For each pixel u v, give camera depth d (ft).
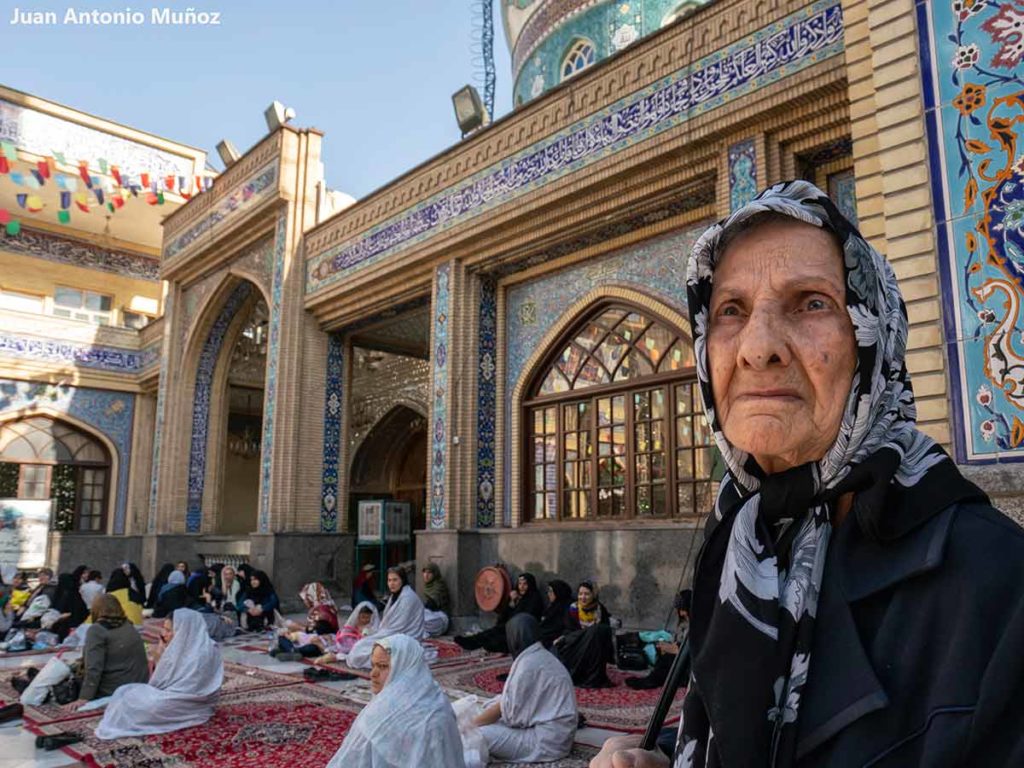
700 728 1.96
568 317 24.14
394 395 39.81
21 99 41.98
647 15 31.45
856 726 1.59
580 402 23.99
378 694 7.88
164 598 27.22
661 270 21.77
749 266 2.01
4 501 37.06
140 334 48.01
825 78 16.06
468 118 27.09
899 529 1.72
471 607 24.29
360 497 41.88
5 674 18.98
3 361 42.50
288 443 30.86
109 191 44.14
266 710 14.46
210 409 41.47
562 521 23.86
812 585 1.80
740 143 18.08
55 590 27.71
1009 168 10.03
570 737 11.28
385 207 28.53
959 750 1.44
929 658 1.59
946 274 10.42
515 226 23.82
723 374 2.02
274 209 33.17
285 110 33.40
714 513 2.19
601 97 21.18
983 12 10.49
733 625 1.82
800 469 1.89
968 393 10.04
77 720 13.57
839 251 1.95
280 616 27.71
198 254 38.19
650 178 20.15
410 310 30.04
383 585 30.09
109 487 45.85
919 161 10.87
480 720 11.51
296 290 32.04
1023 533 1.65
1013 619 1.48
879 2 11.57
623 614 20.85
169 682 13.39
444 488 24.95
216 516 41.04
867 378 1.83
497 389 25.98
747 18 17.80
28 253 47.42
